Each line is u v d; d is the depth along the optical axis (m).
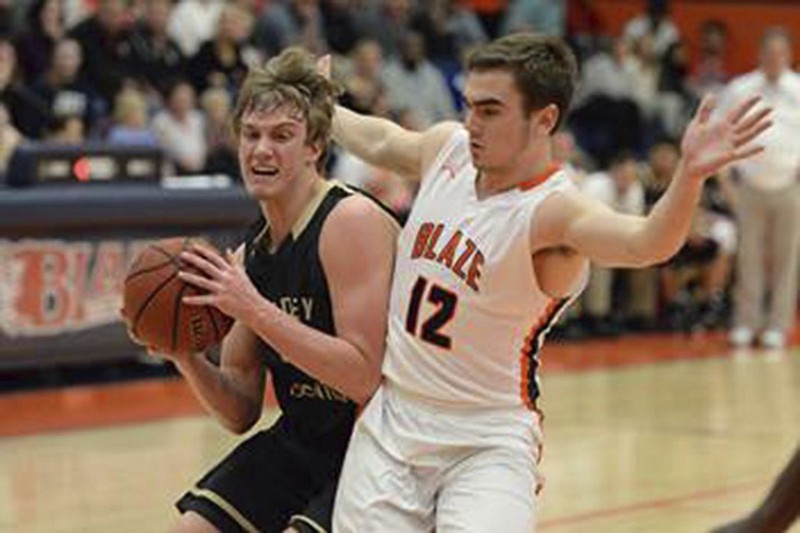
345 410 9.65
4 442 19.31
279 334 9.12
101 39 29.67
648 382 25.31
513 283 8.97
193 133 28.62
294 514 9.78
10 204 22.11
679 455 18.94
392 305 9.38
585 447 19.41
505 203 8.98
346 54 35.19
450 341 9.09
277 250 9.66
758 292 30.59
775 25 43.50
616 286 31.91
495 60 8.92
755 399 23.58
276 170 9.45
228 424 10.08
